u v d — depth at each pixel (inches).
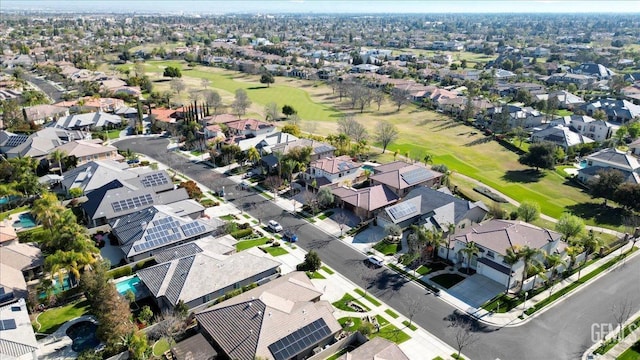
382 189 4131.4
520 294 2871.6
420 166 4589.1
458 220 3597.4
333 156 5216.5
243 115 7342.5
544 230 3225.9
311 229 3745.1
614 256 3329.2
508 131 6565.0
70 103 7317.9
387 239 3572.8
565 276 3078.2
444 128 6934.1
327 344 2443.4
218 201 4237.2
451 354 2386.8
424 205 3870.6
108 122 6525.6
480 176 4977.9
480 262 3088.1
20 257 3019.2
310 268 3095.5
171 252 3107.8
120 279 2997.0
